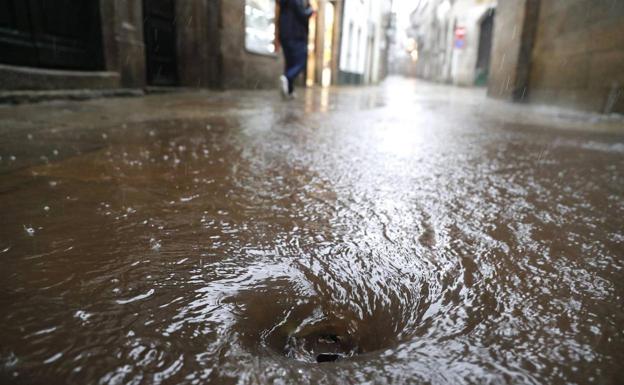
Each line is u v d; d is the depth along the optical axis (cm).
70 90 514
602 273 113
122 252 116
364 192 188
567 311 94
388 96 1131
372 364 73
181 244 123
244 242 126
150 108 505
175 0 814
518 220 156
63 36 525
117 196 167
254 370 70
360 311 93
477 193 193
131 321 84
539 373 72
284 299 95
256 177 206
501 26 1140
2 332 79
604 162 273
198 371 70
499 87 1105
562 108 732
